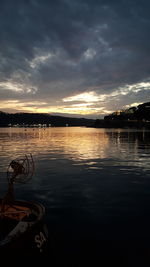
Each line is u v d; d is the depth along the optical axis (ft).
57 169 62.49
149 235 25.09
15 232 17.51
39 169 62.34
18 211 20.48
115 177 52.85
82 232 25.72
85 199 36.83
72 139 217.56
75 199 36.76
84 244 23.26
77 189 42.52
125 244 23.31
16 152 103.50
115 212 31.40
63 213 30.94
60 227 26.91
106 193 40.27
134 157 87.30
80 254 21.53
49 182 47.75
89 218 29.45
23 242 16.93
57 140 201.46
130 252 21.93
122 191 41.37
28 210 20.89
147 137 253.03
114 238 24.50
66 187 44.01
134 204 34.60
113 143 162.81
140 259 20.83
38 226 18.76
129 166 67.36
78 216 29.99
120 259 20.84
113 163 73.20
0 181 47.80
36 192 40.57
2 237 20.42
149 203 35.12
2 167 63.77
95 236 24.89
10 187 22.06
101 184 46.55
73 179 50.44
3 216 21.83
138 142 172.86
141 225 27.45
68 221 28.48
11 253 16.10
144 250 22.27
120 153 100.73
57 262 20.27
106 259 20.86
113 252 21.95
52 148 124.06
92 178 51.70
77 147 130.62
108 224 27.73
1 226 21.63
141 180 49.98
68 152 104.27
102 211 31.83
